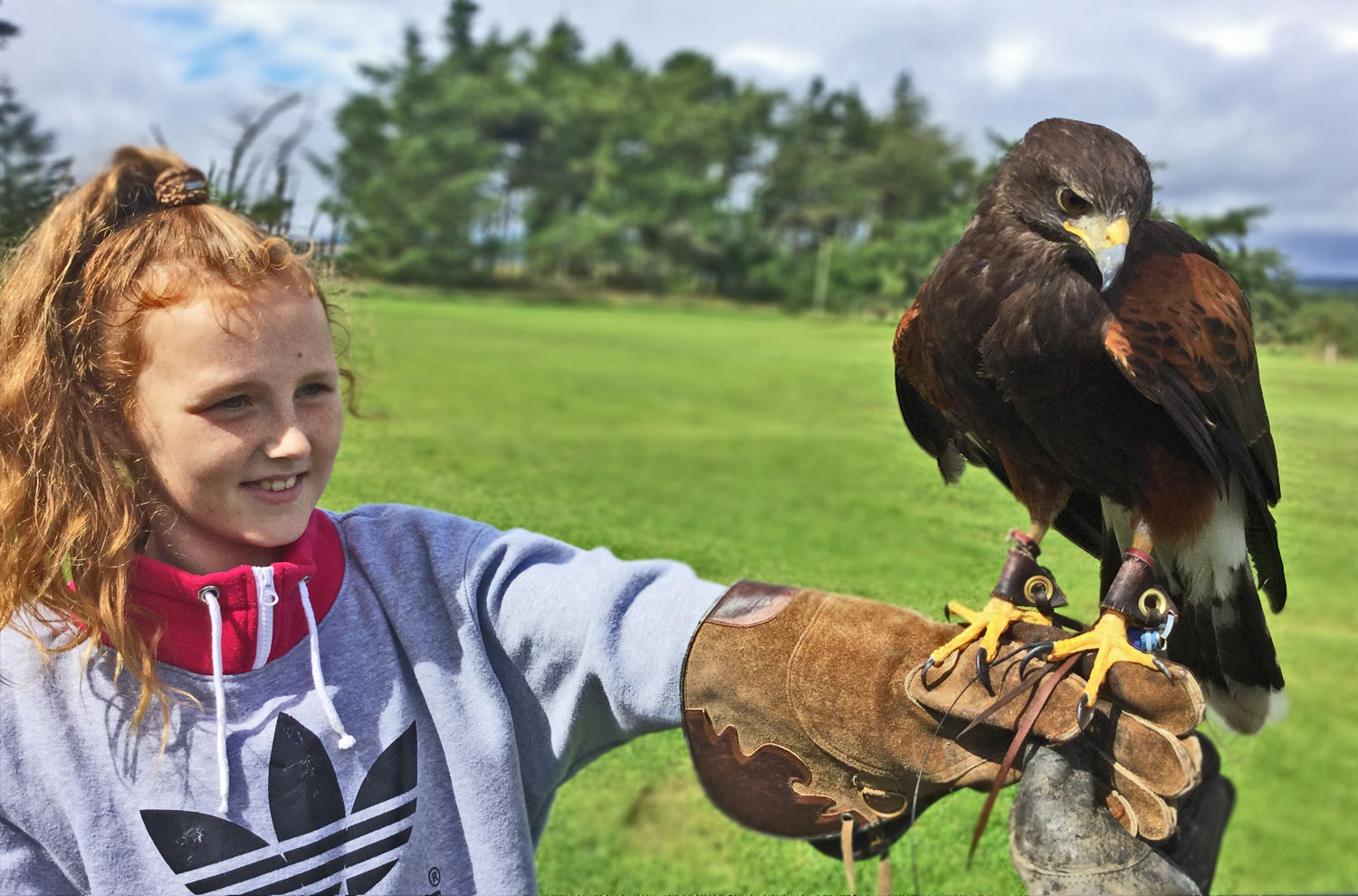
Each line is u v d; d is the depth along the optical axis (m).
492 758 1.26
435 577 1.33
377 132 48.81
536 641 1.31
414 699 1.28
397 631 1.29
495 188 62.19
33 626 1.14
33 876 1.12
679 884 1.70
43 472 1.09
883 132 63.72
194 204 1.13
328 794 1.19
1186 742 1.18
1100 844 1.02
